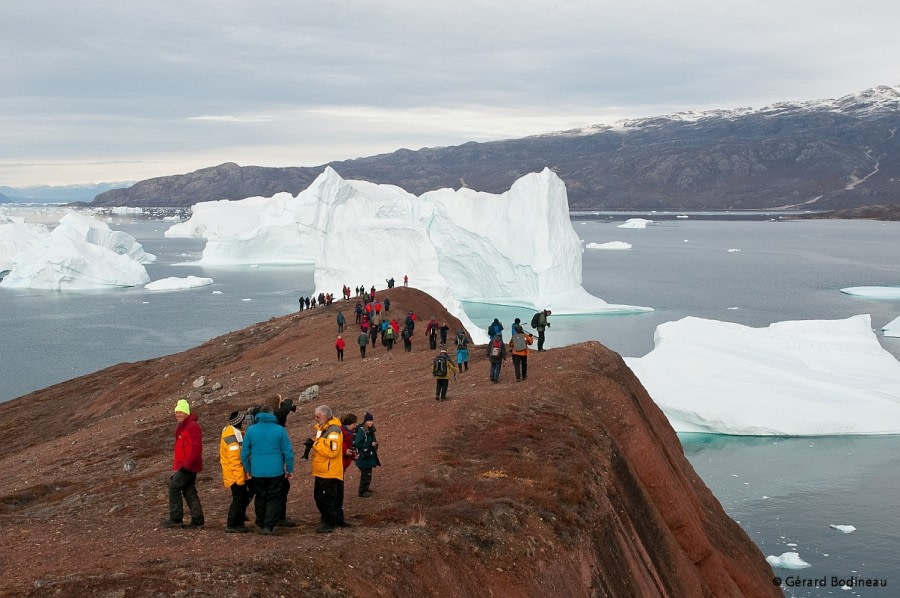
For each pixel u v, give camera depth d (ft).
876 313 292.81
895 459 125.80
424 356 99.09
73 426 127.34
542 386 65.46
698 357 158.20
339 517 35.40
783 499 107.34
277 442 33.81
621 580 43.24
